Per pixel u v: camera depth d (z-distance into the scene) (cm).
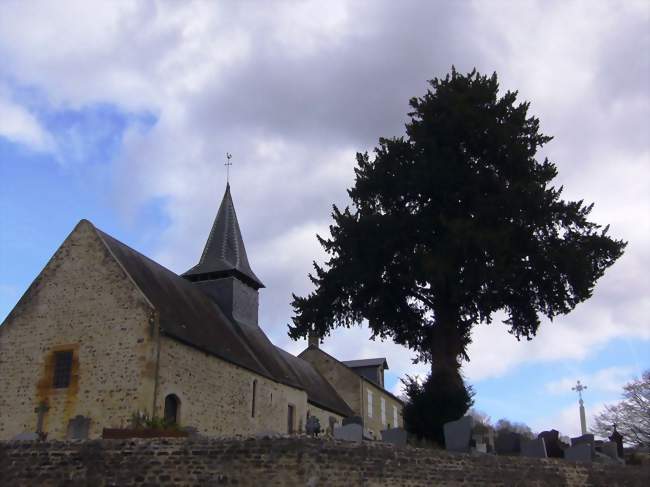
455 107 2433
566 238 2378
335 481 1488
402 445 1673
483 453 1759
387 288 2467
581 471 1716
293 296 2581
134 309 2278
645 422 4019
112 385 2200
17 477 1558
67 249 2458
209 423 2458
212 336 2669
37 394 2289
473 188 2347
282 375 3188
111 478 1516
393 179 2520
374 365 4988
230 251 3425
